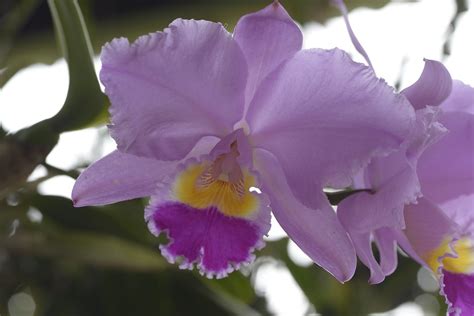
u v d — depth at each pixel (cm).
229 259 81
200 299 99
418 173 82
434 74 79
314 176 81
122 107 79
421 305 109
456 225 81
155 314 99
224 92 80
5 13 98
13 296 105
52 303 101
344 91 79
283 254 102
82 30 82
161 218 81
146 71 78
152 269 98
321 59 79
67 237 97
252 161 82
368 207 79
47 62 99
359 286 105
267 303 107
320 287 104
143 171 82
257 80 81
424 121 78
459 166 82
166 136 81
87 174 81
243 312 99
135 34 99
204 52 79
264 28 79
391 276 106
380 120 78
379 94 78
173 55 78
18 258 101
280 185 83
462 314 82
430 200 82
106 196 81
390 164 79
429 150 82
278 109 81
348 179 80
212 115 81
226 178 82
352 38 80
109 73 78
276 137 82
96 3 97
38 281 101
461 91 82
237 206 82
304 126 81
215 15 99
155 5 98
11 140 83
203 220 82
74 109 83
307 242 81
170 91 79
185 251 81
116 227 96
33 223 97
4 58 97
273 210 83
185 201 82
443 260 83
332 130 80
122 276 100
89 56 83
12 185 84
